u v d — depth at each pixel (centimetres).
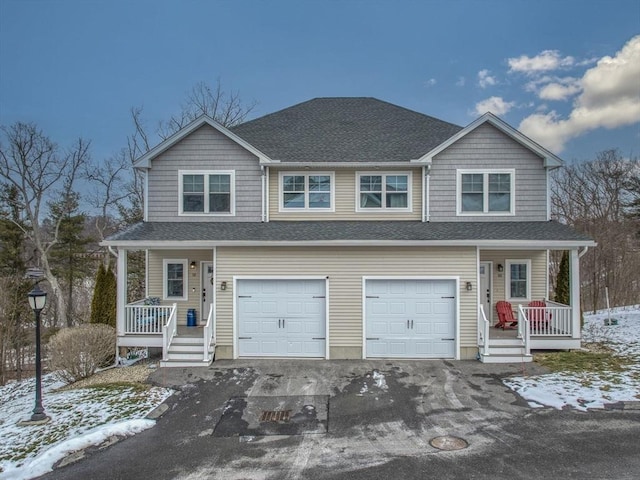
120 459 765
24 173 3228
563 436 798
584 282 3209
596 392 1015
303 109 2012
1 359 1780
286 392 1087
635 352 1405
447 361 1334
